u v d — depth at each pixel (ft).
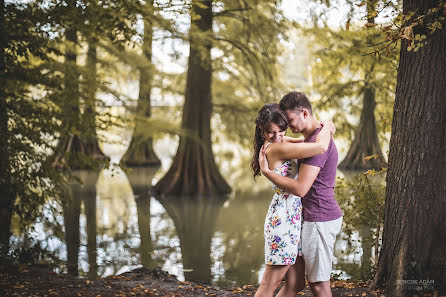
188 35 39.60
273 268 10.88
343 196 20.70
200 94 48.34
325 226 10.72
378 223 17.30
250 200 43.62
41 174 24.39
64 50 33.91
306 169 10.32
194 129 47.88
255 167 11.39
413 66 13.83
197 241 27.66
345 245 24.13
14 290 15.79
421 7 13.58
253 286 17.54
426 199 13.80
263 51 46.98
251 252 25.18
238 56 49.55
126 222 32.78
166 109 63.36
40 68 25.66
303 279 11.51
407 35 12.62
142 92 49.03
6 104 23.21
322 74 59.16
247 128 58.49
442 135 13.61
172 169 47.39
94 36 26.20
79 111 27.25
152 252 24.91
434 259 13.75
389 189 14.64
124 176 59.41
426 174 13.76
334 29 44.57
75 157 26.94
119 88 55.06
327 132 10.59
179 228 31.27
